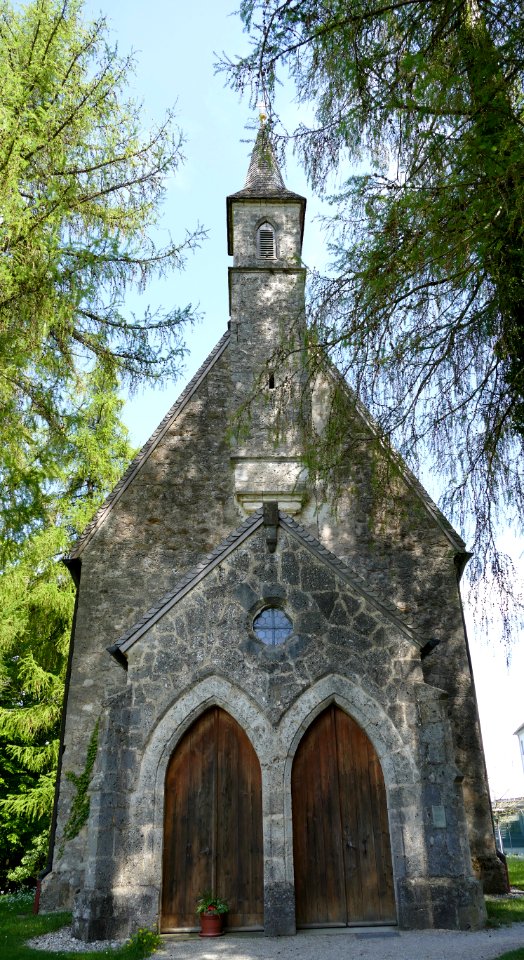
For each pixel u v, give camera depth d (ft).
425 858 32.91
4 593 57.77
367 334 25.07
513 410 25.03
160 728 35.37
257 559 38.52
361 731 36.19
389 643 36.78
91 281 34.19
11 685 81.51
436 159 23.16
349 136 25.57
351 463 33.83
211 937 32.17
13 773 78.02
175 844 34.42
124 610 47.85
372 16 23.36
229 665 36.40
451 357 25.25
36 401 34.99
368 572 48.75
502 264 22.02
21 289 31.14
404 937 30.60
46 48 34.30
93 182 37.63
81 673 46.24
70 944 31.45
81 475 78.84
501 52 21.83
